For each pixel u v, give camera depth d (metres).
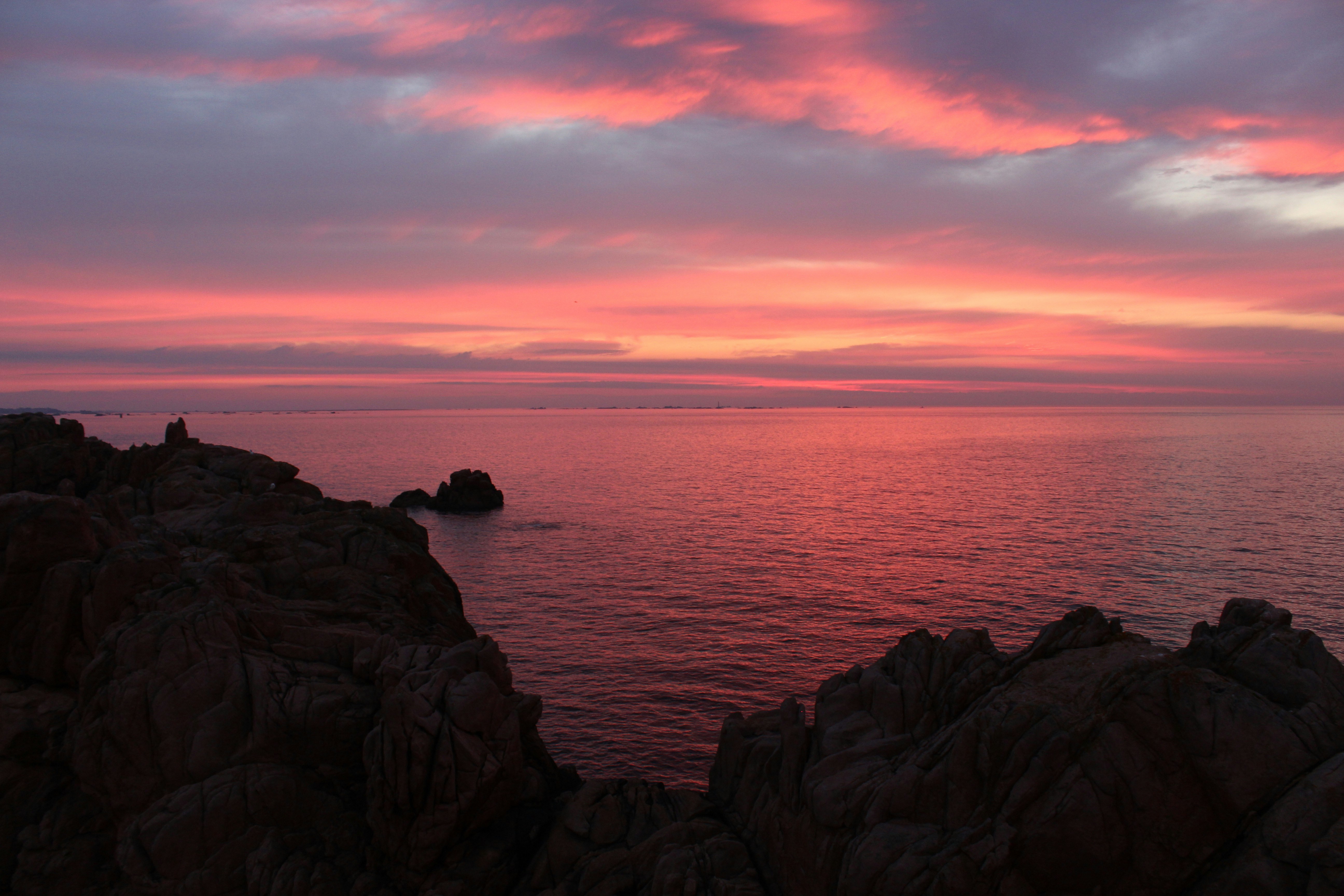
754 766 23.31
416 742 21.27
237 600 27.88
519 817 23.62
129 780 22.64
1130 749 16.69
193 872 21.08
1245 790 15.86
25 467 46.81
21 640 26.14
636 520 149.38
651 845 21.72
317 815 22.48
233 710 23.42
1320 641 17.22
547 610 81.19
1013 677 19.52
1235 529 130.50
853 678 22.84
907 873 16.78
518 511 162.62
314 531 35.72
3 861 22.41
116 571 26.12
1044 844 16.56
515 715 23.31
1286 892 14.51
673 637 71.38
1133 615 79.06
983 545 118.44
